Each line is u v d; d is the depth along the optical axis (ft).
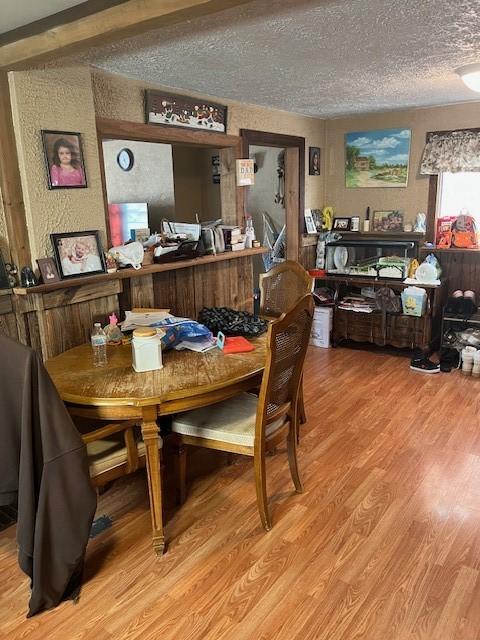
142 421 6.45
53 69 7.93
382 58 8.64
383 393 11.84
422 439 9.57
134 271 9.42
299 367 7.43
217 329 8.91
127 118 9.68
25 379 5.44
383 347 15.38
